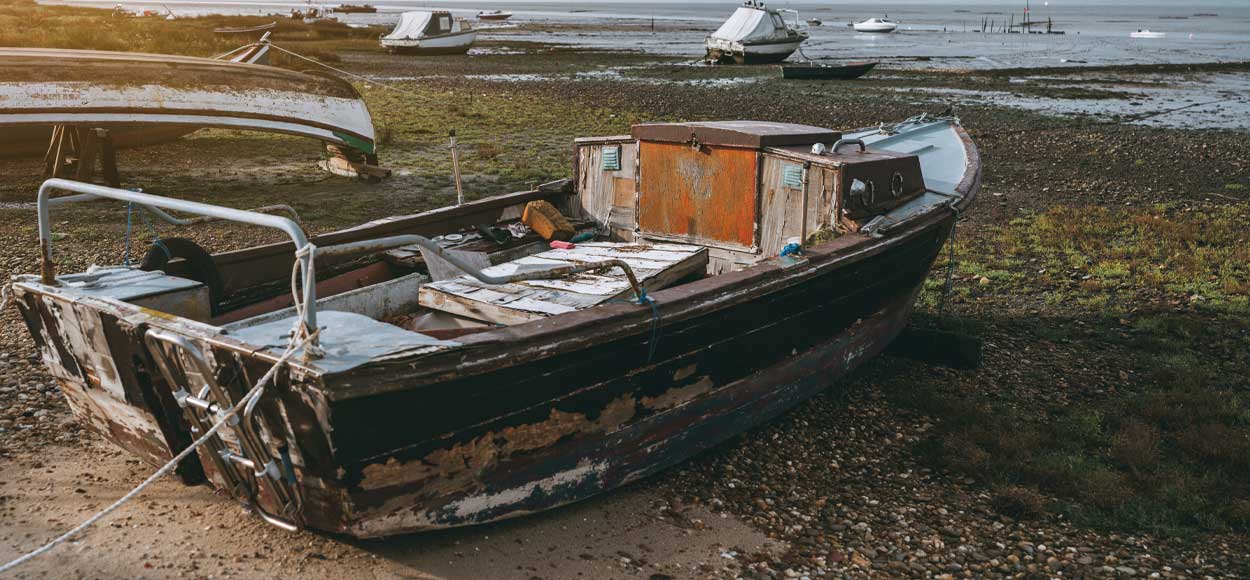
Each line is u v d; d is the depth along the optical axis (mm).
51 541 4094
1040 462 5289
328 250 3428
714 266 6797
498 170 15328
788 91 30344
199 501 4539
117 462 4930
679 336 4629
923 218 6508
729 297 4789
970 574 4172
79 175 12789
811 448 5547
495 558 4184
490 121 21438
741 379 5316
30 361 6285
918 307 8516
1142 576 4180
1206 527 4645
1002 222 12289
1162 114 25219
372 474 3697
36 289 4285
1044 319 8227
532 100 26094
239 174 14719
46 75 11758
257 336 3643
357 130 14320
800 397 5965
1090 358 7242
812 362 5934
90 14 69875
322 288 5797
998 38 80250
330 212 12016
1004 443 5492
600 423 4504
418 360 3496
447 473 3949
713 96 28297
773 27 44719
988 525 4641
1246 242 10945
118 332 3936
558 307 4824
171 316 3869
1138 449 5395
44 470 4785
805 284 5438
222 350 3572
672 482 5043
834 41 71562
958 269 9906
